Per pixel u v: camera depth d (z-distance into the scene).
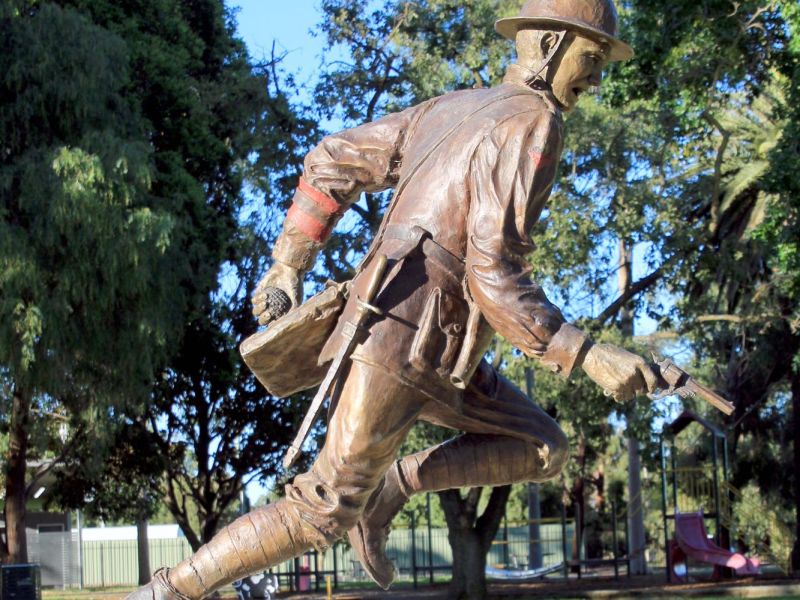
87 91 17.23
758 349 25.48
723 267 20.67
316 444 19.91
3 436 21.72
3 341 15.83
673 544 24.80
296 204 3.64
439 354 3.27
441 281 3.29
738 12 15.17
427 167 3.41
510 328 3.20
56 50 17.03
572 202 19.09
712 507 25.86
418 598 22.67
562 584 26.48
